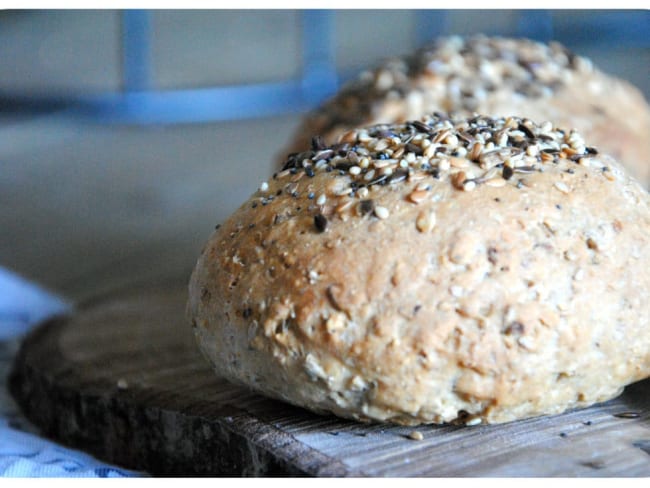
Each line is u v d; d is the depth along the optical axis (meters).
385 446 0.26
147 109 0.68
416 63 0.40
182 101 0.68
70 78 0.74
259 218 0.27
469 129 0.28
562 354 0.25
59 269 0.48
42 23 0.93
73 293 0.44
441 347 0.25
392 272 0.25
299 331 0.25
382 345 0.25
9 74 0.76
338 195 0.26
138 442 0.29
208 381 0.30
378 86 0.39
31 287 0.40
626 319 0.26
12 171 0.64
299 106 0.70
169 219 0.55
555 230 0.26
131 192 0.59
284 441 0.26
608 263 0.26
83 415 0.31
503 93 0.38
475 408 0.25
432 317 0.25
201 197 0.58
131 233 0.53
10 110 0.69
